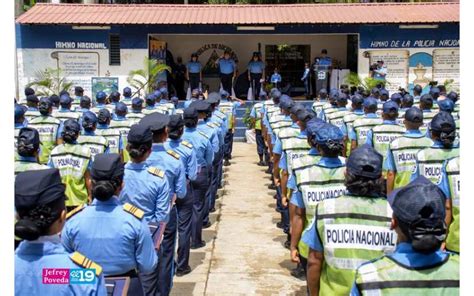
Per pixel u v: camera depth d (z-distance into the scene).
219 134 8.79
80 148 5.96
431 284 2.28
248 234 7.65
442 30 19.08
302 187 3.97
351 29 19.27
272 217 8.60
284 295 5.52
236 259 6.60
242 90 22.41
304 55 23.64
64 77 19.20
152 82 18.94
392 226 2.49
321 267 3.22
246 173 12.55
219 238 7.47
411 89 19.06
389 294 2.29
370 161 3.10
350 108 10.09
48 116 7.79
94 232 3.32
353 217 3.08
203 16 19.56
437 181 4.94
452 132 4.93
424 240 2.24
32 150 4.80
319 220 3.15
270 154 9.61
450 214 4.16
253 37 23.47
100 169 3.37
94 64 19.30
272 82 21.42
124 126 8.56
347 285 3.05
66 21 18.55
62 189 2.62
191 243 7.04
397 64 19.28
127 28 19.19
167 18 19.20
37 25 18.95
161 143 5.08
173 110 11.31
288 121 8.07
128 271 3.39
